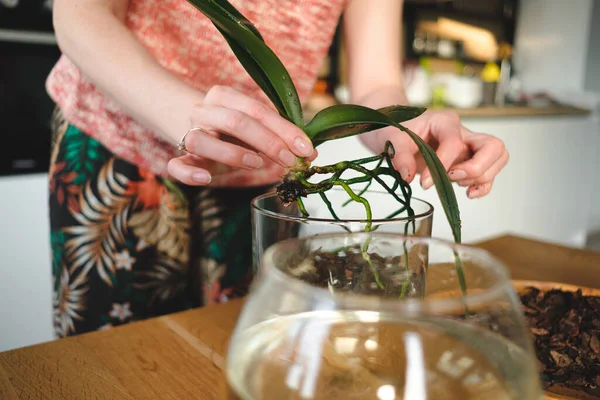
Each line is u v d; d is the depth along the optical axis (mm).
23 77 1553
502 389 240
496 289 246
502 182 2592
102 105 785
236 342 272
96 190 813
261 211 366
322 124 423
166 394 428
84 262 830
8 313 1515
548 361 455
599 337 483
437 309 230
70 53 615
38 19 1526
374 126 424
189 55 788
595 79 3465
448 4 3182
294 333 247
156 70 568
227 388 274
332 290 306
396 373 242
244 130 427
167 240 855
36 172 1559
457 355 238
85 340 515
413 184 1449
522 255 817
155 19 752
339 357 245
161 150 810
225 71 807
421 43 3152
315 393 245
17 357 479
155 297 870
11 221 1482
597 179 3352
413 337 241
